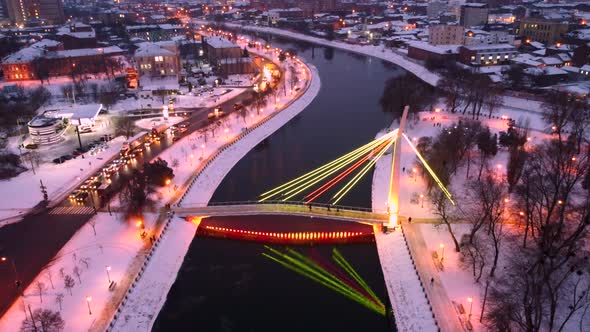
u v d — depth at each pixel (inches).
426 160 5846.5
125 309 3732.8
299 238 4877.0
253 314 3919.8
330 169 6496.1
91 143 7224.4
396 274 4138.8
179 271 4370.1
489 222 4303.6
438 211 4852.4
